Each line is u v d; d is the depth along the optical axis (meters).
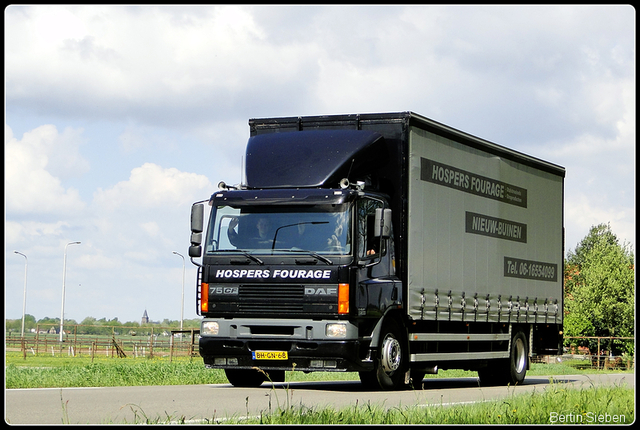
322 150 16.20
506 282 20.28
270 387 16.61
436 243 17.53
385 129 16.88
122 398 13.34
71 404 12.12
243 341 15.34
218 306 15.55
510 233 20.55
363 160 16.17
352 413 10.50
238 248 15.59
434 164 17.53
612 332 70.44
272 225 15.52
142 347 49.41
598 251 74.12
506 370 20.67
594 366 49.34
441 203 17.77
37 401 12.48
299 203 15.46
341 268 14.98
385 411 11.28
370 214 15.79
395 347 16.25
